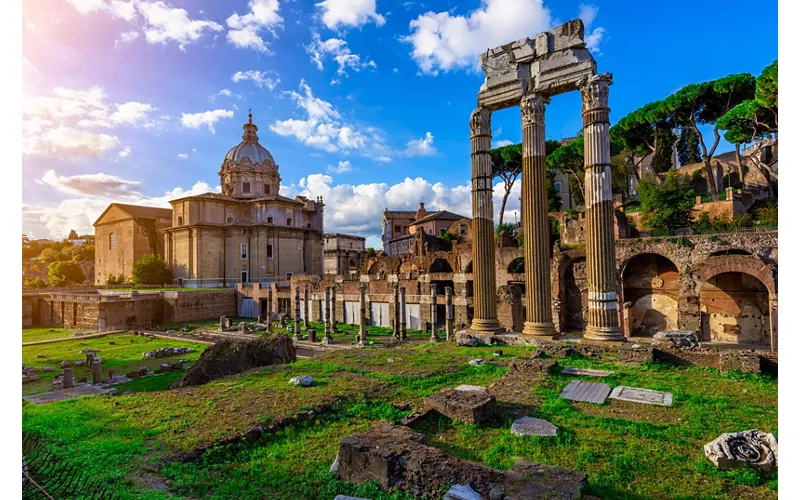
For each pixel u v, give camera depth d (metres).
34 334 59.94
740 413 12.50
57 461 9.88
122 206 97.75
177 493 8.69
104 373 33.00
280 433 11.92
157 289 78.00
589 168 21.41
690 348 18.83
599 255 21.09
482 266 25.62
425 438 10.51
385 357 21.61
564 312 42.81
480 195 25.62
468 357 21.11
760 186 53.41
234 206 89.88
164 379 29.67
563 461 9.75
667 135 59.72
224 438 11.19
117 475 9.27
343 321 61.59
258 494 8.69
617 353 19.12
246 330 55.31
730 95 49.34
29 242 151.25
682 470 9.25
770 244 31.94
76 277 106.44
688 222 46.47
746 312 34.94
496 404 12.86
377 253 111.88
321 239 96.38
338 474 9.43
